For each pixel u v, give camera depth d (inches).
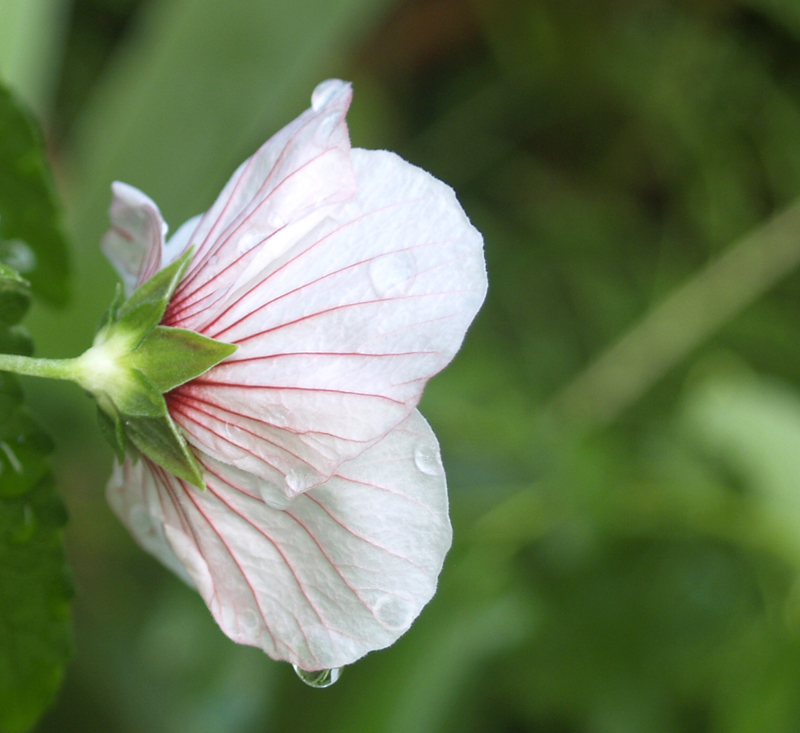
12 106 9.8
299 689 12.2
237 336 9.1
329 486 9.0
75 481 13.5
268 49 12.5
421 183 8.9
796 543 14.2
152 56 12.4
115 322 9.2
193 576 9.4
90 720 11.8
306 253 9.0
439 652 12.3
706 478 14.9
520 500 13.7
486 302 17.5
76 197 12.5
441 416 14.4
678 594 14.5
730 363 17.2
